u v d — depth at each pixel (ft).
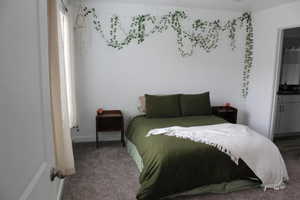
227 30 15.15
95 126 14.08
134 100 14.40
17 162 2.52
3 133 2.22
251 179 9.11
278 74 13.85
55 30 6.93
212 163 8.55
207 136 9.49
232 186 8.80
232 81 15.83
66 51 10.57
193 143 8.96
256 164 8.94
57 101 7.19
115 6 13.26
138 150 10.34
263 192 8.74
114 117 12.98
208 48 15.05
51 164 3.99
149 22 13.85
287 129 15.87
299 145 14.20
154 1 12.85
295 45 16.62
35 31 3.21
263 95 14.61
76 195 8.40
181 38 14.48
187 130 10.28
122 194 8.52
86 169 10.40
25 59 2.81
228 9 14.44
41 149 3.42
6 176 2.26
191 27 14.51
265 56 14.32
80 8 12.91
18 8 2.60
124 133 14.34
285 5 12.76
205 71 15.26
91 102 13.88
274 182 9.07
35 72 3.19
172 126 11.43
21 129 2.66
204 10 14.51
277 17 13.30
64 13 10.09
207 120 12.64
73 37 12.42
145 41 13.99
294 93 15.43
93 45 13.37
